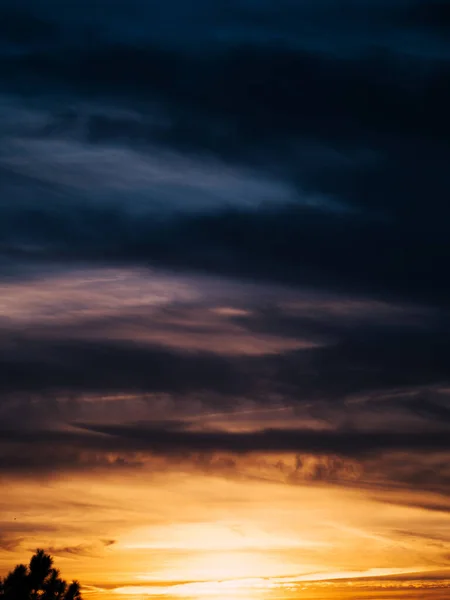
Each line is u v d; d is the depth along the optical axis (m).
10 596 6.31
